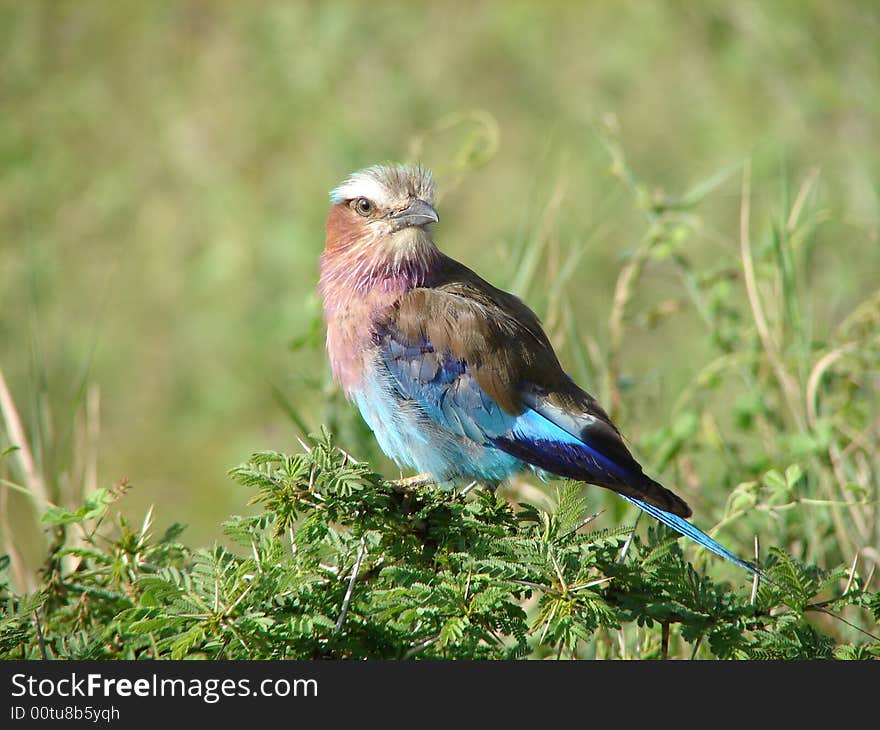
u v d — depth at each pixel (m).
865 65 16.84
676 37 18.92
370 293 9.57
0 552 9.84
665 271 11.86
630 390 11.23
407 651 6.55
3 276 17.06
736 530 9.60
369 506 7.16
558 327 11.34
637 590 7.01
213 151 19.33
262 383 15.41
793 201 14.92
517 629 6.59
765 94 17.50
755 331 10.88
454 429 9.30
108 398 15.58
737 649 6.76
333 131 18.75
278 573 6.45
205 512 13.72
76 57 21.58
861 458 9.97
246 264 17.12
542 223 11.75
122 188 18.70
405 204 9.55
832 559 9.44
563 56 19.62
